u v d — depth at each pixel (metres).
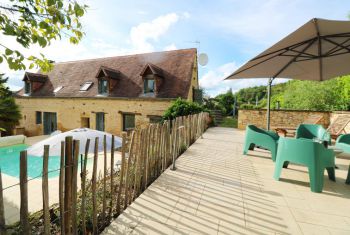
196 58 14.81
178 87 12.59
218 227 2.45
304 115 11.20
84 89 15.05
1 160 9.66
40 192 4.89
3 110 13.06
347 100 12.64
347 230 2.43
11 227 2.50
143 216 2.65
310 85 14.58
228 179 3.89
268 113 6.32
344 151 4.15
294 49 4.16
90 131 4.77
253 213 2.76
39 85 17.45
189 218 2.61
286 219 2.63
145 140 3.54
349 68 4.98
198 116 8.39
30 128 17.00
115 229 2.38
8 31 1.68
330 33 3.48
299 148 3.62
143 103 12.84
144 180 3.55
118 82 14.42
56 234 2.41
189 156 5.43
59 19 1.95
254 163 4.93
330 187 3.67
